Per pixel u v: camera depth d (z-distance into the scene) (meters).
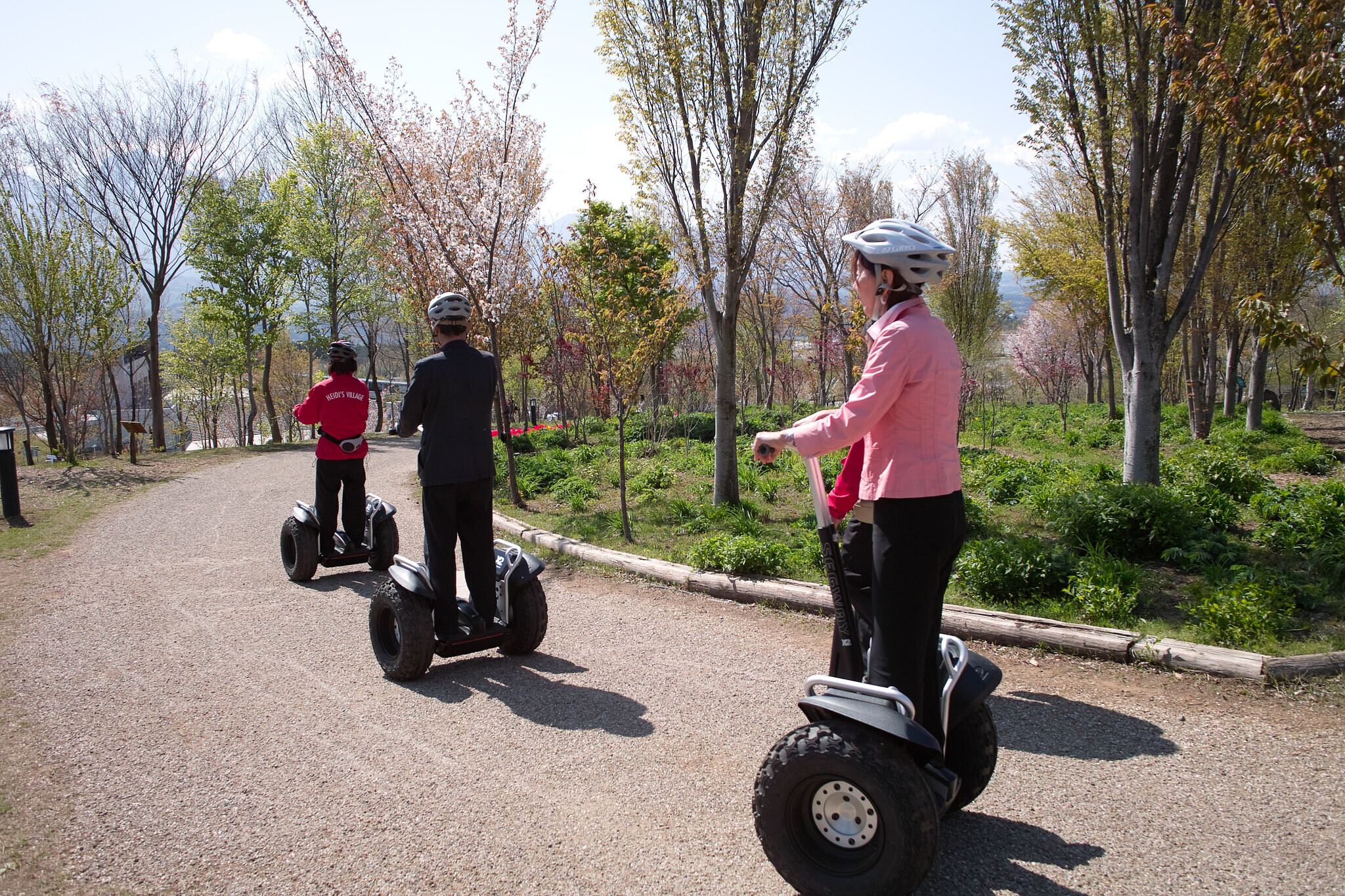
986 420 24.58
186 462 19.34
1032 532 8.52
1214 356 19.58
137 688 4.88
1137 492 7.65
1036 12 9.64
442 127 12.23
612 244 17.88
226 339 32.81
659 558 7.71
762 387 30.00
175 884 2.90
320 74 17.50
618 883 2.87
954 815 3.28
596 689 4.75
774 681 4.84
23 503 12.60
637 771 3.72
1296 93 5.34
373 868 2.98
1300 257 15.88
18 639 5.87
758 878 2.88
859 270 2.77
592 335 9.18
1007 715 4.30
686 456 15.37
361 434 7.48
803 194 18.53
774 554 6.93
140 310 31.11
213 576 7.80
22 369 28.05
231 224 27.80
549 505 11.40
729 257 9.73
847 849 2.62
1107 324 18.94
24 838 3.21
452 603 4.89
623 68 9.61
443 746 4.02
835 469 11.84
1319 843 3.01
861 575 2.90
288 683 4.94
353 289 32.53
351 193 30.20
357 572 7.90
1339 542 6.63
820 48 9.42
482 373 4.92
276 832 3.23
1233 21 8.30
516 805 3.43
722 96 9.55
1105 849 3.02
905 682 2.62
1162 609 5.85
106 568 8.15
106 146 23.50
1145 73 9.23
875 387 2.51
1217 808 3.29
